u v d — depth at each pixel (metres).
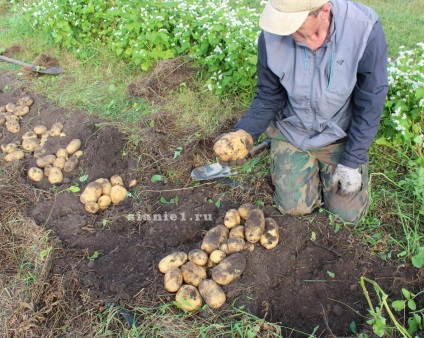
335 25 2.59
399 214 3.17
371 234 3.16
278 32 2.36
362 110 2.79
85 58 5.61
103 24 5.72
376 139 3.90
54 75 5.41
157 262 3.05
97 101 4.81
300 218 3.23
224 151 2.81
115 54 5.55
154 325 2.62
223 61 4.72
